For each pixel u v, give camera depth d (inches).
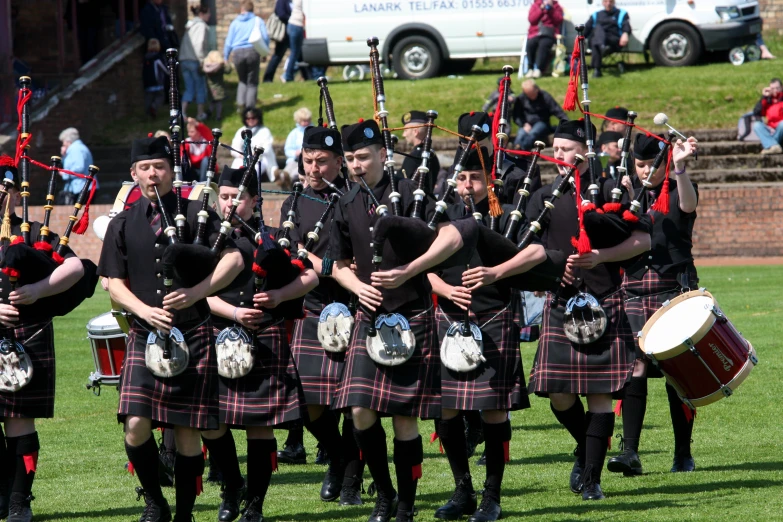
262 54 2443.4
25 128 641.6
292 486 704.4
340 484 663.8
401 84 2596.0
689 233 736.3
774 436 780.0
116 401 999.6
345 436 652.7
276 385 621.9
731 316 1337.4
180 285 550.3
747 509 584.7
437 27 2603.3
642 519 572.4
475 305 615.5
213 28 2982.3
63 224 2133.4
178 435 564.7
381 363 559.5
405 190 583.2
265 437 615.2
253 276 626.2
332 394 665.0
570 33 2559.1
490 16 2568.9
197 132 1771.7
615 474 697.6
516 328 621.0
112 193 2363.4
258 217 657.0
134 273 564.7
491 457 601.9
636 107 2427.4
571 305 629.9
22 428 610.9
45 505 649.6
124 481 712.4
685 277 731.4
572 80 670.5
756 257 2150.6
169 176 570.9
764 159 2278.5
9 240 617.6
